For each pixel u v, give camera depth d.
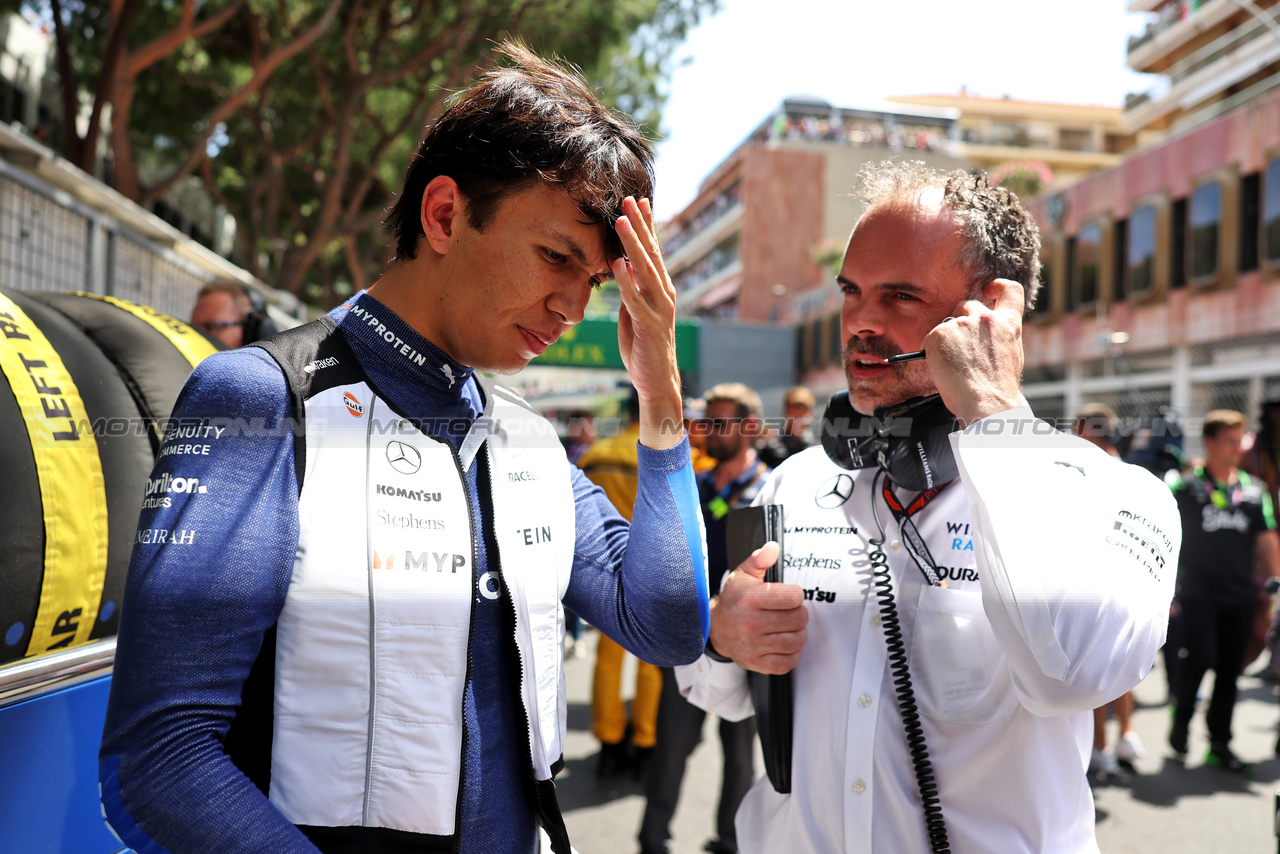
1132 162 16.09
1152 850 3.52
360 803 0.90
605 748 4.31
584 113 1.03
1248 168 13.70
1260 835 3.67
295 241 17.34
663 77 13.93
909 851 1.16
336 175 12.36
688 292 56.59
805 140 43.62
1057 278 17.81
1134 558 1.07
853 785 1.18
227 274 6.69
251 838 0.80
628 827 3.72
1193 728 5.23
